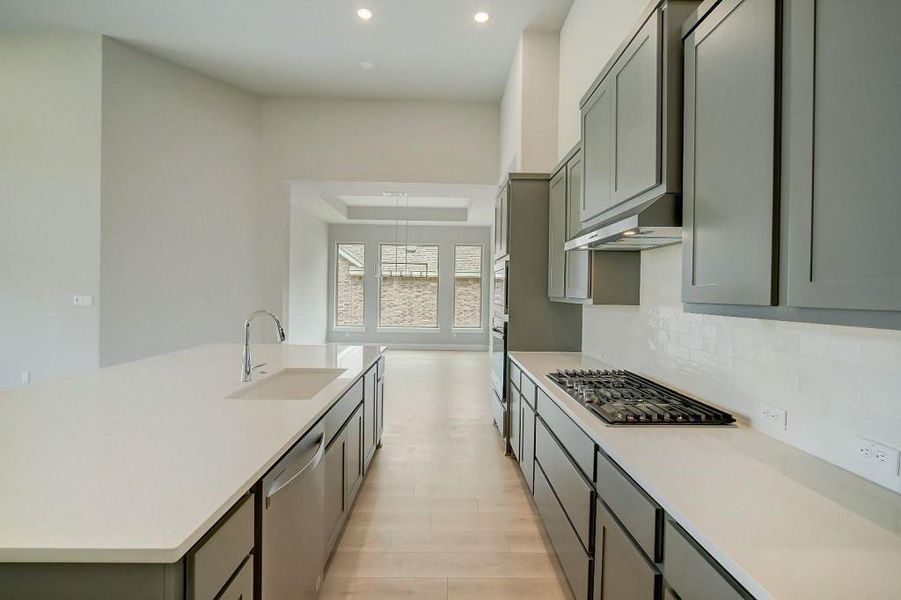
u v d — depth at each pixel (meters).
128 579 0.87
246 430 1.48
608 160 2.08
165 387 2.10
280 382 2.65
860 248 0.85
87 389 2.05
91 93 4.52
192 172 5.27
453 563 2.24
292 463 1.45
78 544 0.84
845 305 0.88
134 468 1.17
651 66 1.65
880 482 1.16
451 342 10.69
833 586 0.76
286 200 6.03
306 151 5.94
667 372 2.28
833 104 0.91
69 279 4.53
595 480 1.59
